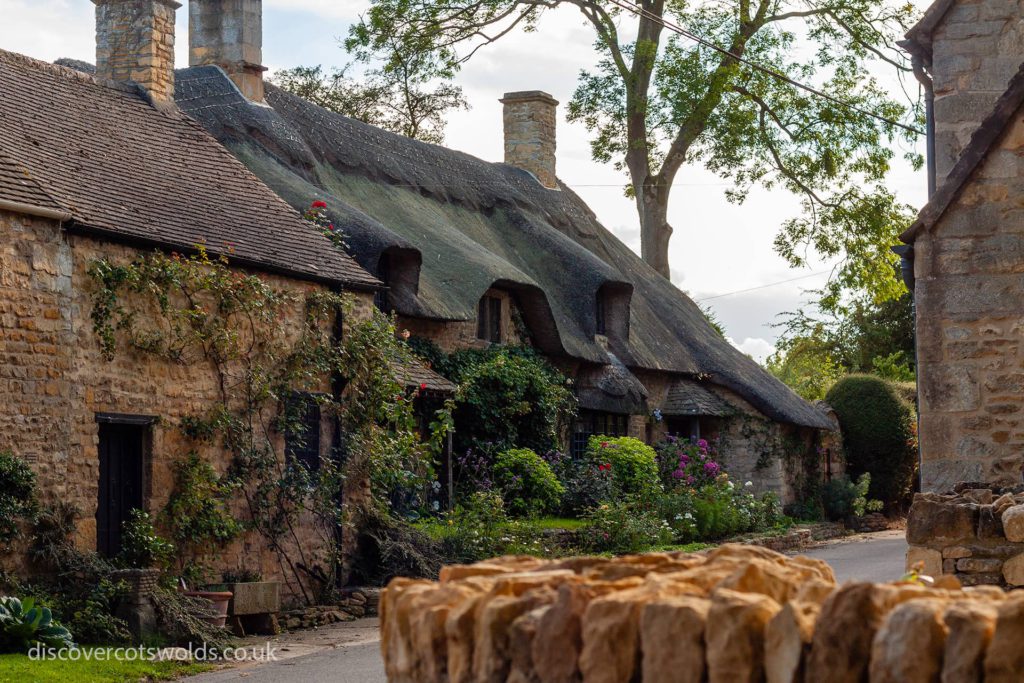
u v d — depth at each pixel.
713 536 21.83
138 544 12.40
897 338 43.12
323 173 21.50
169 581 12.45
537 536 17.12
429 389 18.08
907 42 12.34
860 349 43.44
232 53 21.61
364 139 23.62
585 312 24.11
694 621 2.53
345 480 15.13
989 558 6.56
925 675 2.27
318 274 15.09
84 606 11.32
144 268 12.89
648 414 25.02
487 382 20.36
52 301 11.87
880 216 30.16
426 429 19.42
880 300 31.36
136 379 12.77
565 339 22.86
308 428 14.98
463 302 20.28
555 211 27.78
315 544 14.86
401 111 39.72
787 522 25.11
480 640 2.84
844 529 27.61
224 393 13.79
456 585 3.12
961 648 2.25
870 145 29.78
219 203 15.48
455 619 2.91
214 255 13.84
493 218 25.67
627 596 2.71
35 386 11.62
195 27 21.88
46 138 14.09
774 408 26.64
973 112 12.02
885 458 30.03
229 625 12.74
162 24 17.61
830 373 42.59
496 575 3.32
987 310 10.27
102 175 14.09
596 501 20.53
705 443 25.41
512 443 20.67
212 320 13.59
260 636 12.94
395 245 18.61
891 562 18.27
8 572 11.12
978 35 12.06
